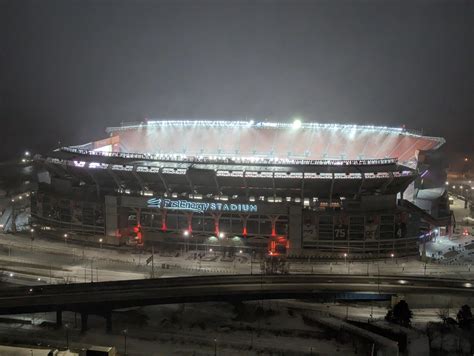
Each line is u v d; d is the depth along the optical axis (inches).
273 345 5329.7
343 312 6097.4
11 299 5615.2
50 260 7485.2
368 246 7623.0
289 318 5969.5
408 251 7755.9
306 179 7559.1
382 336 5374.0
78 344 5329.7
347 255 7588.6
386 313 6067.9
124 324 5826.8
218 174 7687.0
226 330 5674.2
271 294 6023.6
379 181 7662.4
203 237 7869.1
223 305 6328.7
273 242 7667.3
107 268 7170.3
